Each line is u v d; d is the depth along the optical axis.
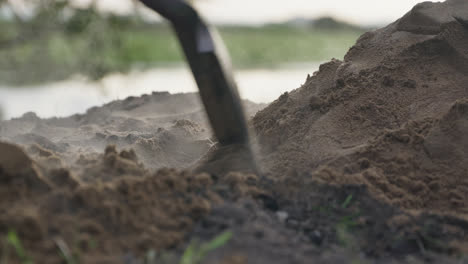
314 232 2.47
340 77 4.03
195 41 2.59
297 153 3.36
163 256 2.00
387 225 2.59
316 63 17.81
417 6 4.38
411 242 2.49
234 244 2.09
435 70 3.99
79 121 5.95
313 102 3.79
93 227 2.08
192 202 2.38
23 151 2.34
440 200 3.01
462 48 4.03
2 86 9.69
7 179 2.24
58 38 6.09
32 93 9.48
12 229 1.96
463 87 3.80
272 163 3.31
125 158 2.87
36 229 1.98
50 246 1.95
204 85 2.69
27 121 5.74
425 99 3.75
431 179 3.13
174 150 4.28
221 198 2.51
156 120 5.48
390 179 3.08
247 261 1.98
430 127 3.45
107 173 2.61
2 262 1.84
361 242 2.47
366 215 2.67
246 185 2.70
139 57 13.94
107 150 2.88
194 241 2.11
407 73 3.97
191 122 4.94
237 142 2.96
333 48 22.91
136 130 5.16
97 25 6.05
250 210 2.44
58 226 2.05
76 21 5.89
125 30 6.39
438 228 2.59
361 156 3.23
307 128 3.62
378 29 4.61
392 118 3.62
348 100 3.76
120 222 2.16
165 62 16.59
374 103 3.70
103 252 2.00
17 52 6.34
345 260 2.19
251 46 22.80
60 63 6.46
